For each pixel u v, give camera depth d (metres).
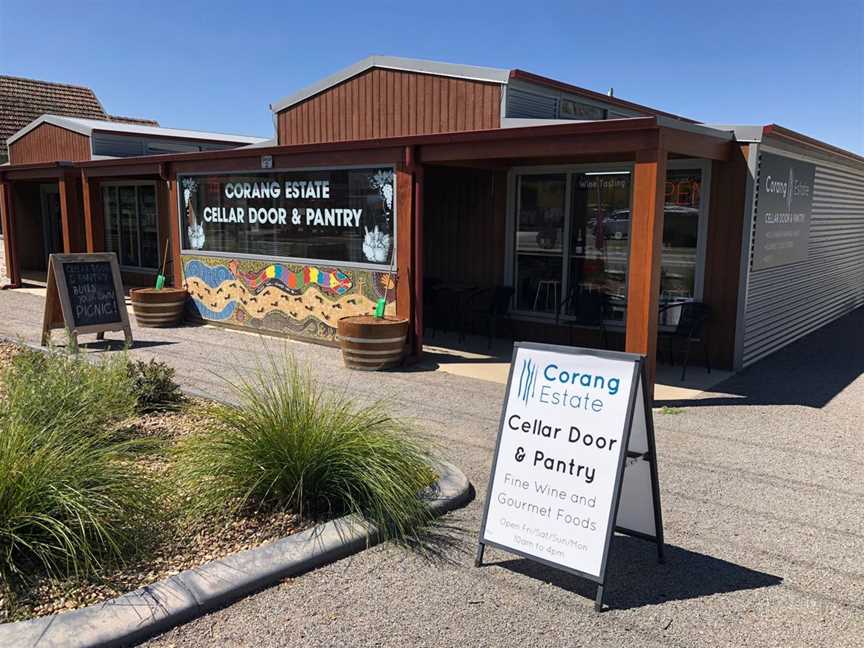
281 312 10.44
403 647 3.21
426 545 4.17
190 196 11.60
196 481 4.34
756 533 4.41
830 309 12.97
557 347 3.83
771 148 8.78
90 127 15.90
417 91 10.91
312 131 12.54
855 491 5.08
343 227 9.48
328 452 4.36
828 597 3.68
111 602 3.32
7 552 3.47
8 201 15.83
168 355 9.19
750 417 6.85
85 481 3.89
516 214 10.32
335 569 3.87
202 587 3.48
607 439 3.60
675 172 8.87
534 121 9.63
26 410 4.82
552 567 3.71
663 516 4.64
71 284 9.16
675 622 3.44
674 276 9.06
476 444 5.96
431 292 11.02
